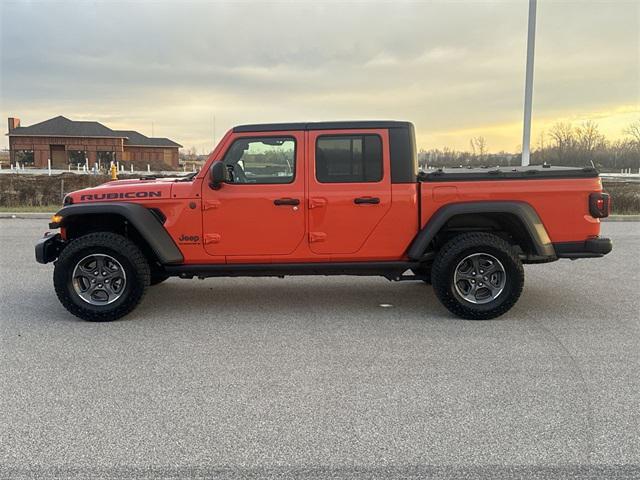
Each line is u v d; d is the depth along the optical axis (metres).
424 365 4.55
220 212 5.93
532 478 2.93
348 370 4.45
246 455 3.16
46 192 22.52
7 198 20.36
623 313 6.12
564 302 6.64
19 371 4.46
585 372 4.38
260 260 6.02
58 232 6.46
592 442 3.29
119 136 59.72
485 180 5.88
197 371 4.45
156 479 2.93
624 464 3.06
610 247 5.88
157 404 3.83
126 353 4.90
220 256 6.00
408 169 5.91
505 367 4.50
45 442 3.32
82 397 3.96
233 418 3.61
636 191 21.81
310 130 5.92
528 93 14.59
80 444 3.29
